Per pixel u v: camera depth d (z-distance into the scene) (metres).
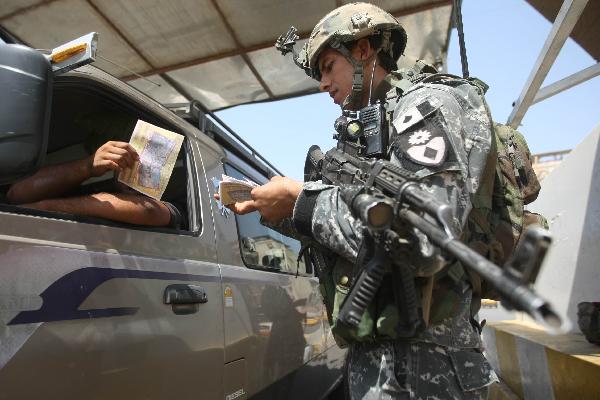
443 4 3.58
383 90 1.55
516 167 1.52
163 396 1.52
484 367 1.36
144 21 3.68
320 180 1.52
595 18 2.98
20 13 3.56
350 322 1.12
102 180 1.89
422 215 0.97
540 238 0.66
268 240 2.79
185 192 2.13
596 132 3.26
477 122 1.30
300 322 2.91
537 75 2.61
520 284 0.66
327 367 3.61
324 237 1.25
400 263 1.05
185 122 2.20
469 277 1.31
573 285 3.48
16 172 1.08
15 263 1.16
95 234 1.43
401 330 1.18
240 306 2.09
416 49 4.20
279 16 3.67
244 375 2.05
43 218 1.29
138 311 1.47
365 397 1.31
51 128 2.00
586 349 2.47
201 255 1.91
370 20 1.52
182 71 4.38
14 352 1.10
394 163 1.22
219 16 3.65
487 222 1.31
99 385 1.30
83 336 1.27
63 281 1.26
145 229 1.65
